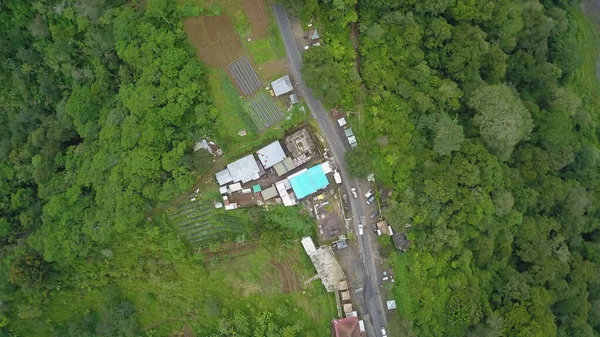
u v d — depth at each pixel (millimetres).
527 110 78250
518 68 85438
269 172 70250
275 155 69438
